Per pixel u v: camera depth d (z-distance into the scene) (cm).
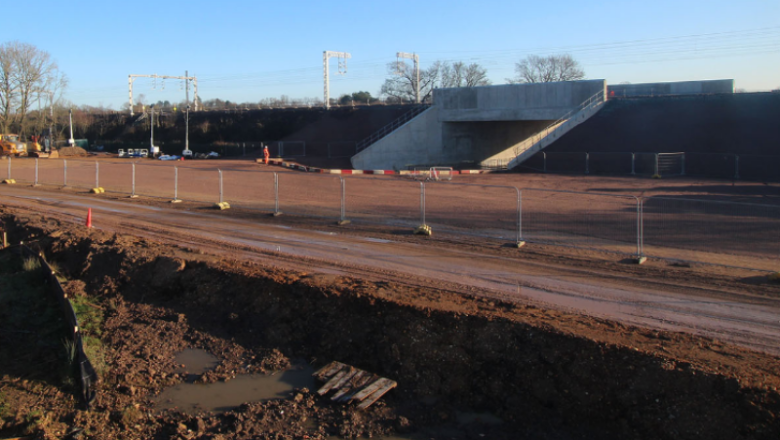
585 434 868
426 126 5916
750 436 772
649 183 3638
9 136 6719
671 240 1878
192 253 1658
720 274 1458
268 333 1241
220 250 1778
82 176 4250
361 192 3247
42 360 1195
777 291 1307
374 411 957
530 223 2206
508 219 2305
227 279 1437
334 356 1143
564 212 2452
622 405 867
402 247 1812
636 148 4625
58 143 8575
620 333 1009
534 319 1069
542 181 3869
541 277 1445
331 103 12862
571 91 5297
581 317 1108
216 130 8356
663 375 860
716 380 827
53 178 4131
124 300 1499
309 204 2772
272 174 4288
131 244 1780
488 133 6419
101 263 1678
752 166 3966
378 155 5625
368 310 1186
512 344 1008
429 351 1051
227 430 925
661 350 926
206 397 1030
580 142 4903
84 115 10169
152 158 6931
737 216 2300
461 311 1109
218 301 1391
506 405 948
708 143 4441
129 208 2702
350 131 7175
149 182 3797
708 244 1816
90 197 3111
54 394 1060
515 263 1591
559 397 921
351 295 1225
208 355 1198
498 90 5616
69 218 2431
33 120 8800
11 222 2352
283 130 7831
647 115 5016
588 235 1972
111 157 7238
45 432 930
